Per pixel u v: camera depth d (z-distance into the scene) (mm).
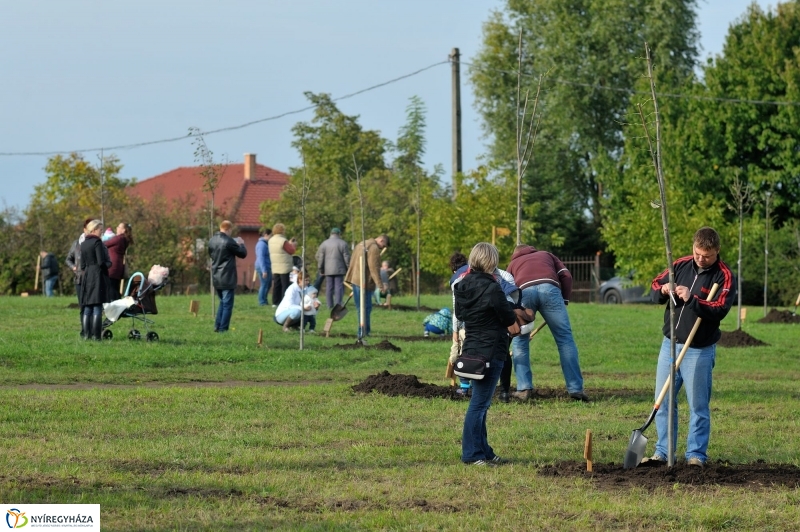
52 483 11016
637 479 11617
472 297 12508
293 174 69500
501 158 77688
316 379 21109
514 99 77062
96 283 24844
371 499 10664
